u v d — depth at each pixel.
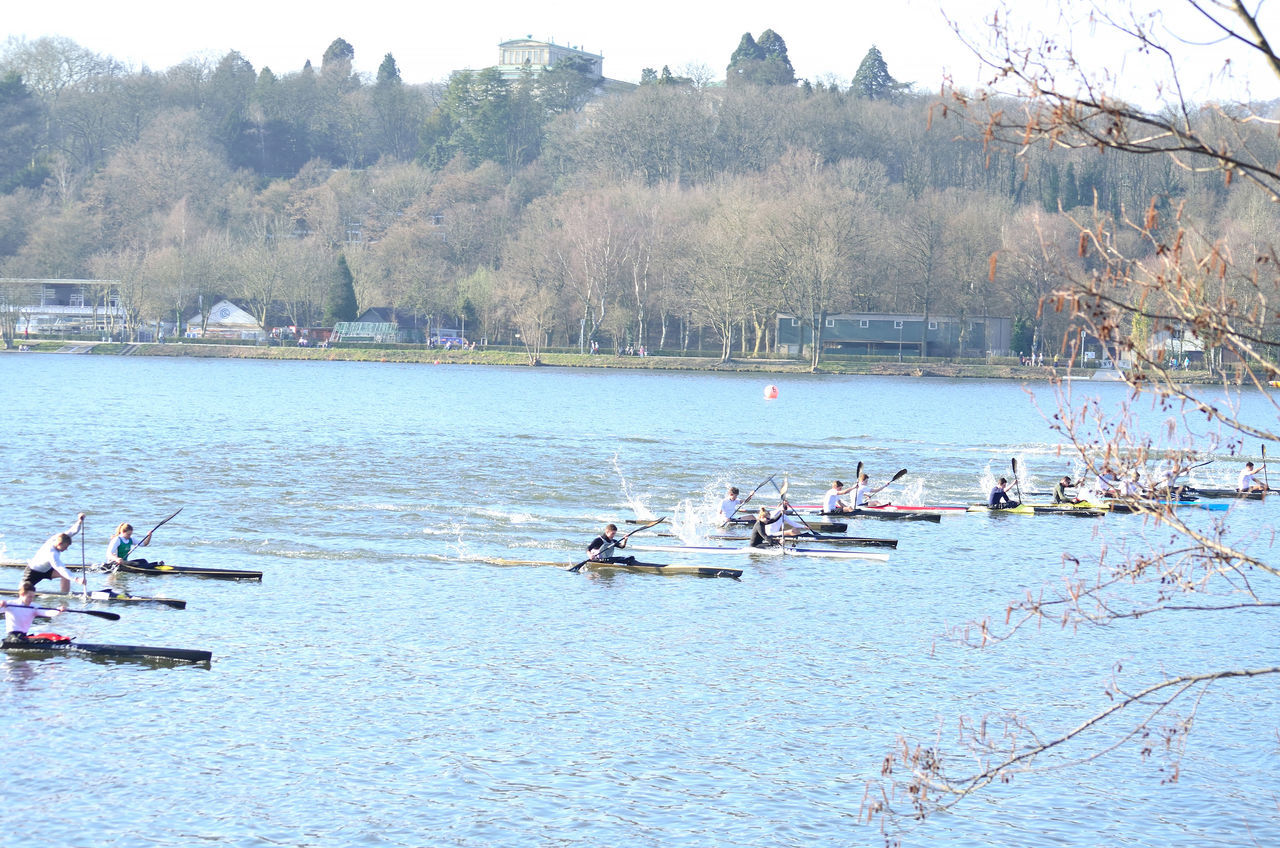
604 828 29.20
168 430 116.50
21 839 27.95
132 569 52.88
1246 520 71.44
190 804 29.92
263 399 161.50
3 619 45.19
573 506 74.62
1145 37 16.08
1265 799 30.98
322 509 71.06
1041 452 111.19
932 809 30.20
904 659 42.03
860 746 34.22
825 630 45.75
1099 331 18.16
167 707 36.12
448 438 114.44
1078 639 44.28
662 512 73.25
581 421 136.50
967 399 188.12
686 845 28.42
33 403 144.25
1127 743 34.53
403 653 41.94
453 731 34.81
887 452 109.88
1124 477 19.52
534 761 32.88
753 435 123.94
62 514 67.69
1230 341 17.38
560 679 39.47
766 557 60.03
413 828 29.02
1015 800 30.95
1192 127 17.06
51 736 33.69
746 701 37.59
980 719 36.31
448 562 56.72
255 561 56.19
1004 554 61.09
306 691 37.81
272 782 31.25
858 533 67.25
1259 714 36.62
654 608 48.78
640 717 36.16
